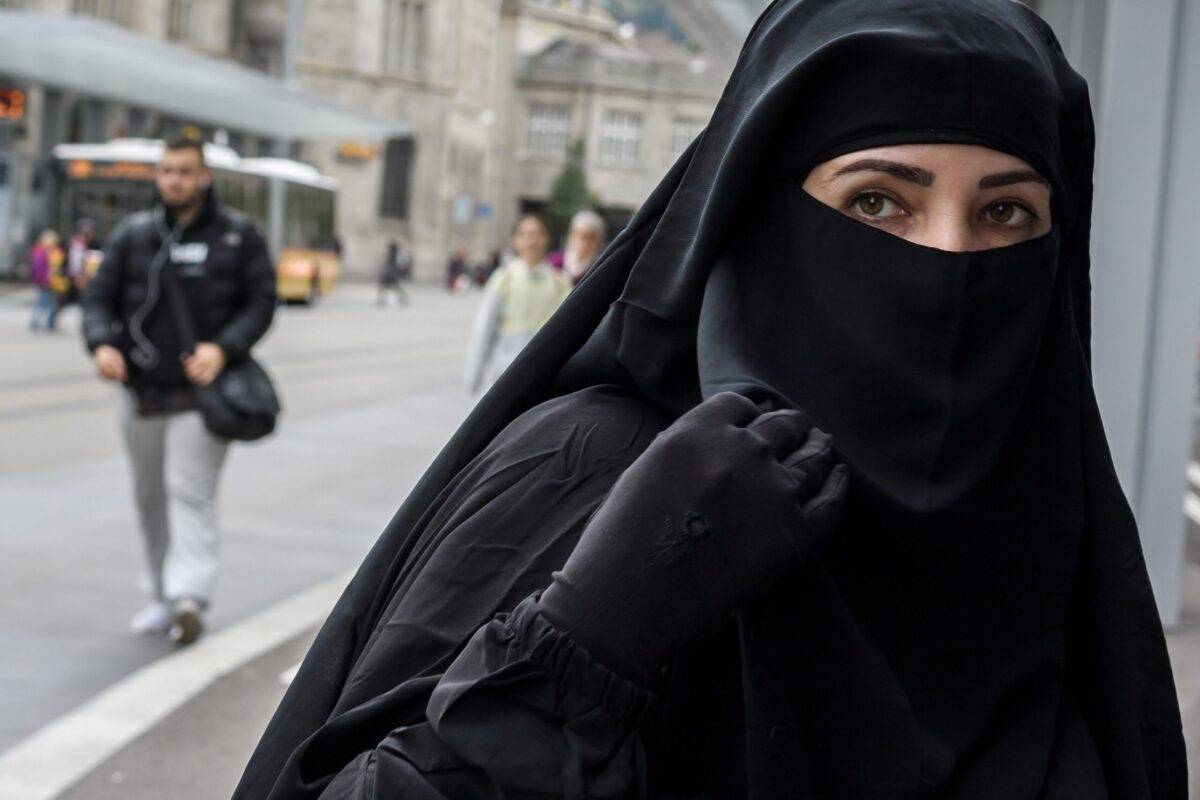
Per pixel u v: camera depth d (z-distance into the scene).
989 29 1.26
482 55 86.06
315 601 6.89
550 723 1.04
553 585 1.07
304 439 12.97
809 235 1.28
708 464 1.05
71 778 4.48
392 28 74.06
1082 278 1.48
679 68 96.06
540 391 1.29
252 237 6.15
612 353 1.25
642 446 1.19
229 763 4.68
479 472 1.20
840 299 1.27
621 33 109.00
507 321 8.88
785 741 1.13
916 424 1.28
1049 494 1.36
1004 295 1.29
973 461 1.29
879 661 1.15
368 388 18.25
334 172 70.12
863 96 1.25
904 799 1.14
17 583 6.98
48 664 5.69
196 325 6.05
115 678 5.55
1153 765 1.39
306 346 25.84
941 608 1.29
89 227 29.70
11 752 4.71
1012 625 1.31
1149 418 6.59
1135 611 1.37
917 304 1.25
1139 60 6.36
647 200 1.33
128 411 6.10
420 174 75.69
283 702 1.28
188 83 35.03
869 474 1.26
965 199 1.26
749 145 1.24
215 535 6.13
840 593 1.26
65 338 23.41
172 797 4.36
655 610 1.04
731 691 1.17
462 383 19.47
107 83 36.84
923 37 1.23
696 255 1.25
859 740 1.14
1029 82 1.26
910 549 1.28
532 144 97.50
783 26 1.30
